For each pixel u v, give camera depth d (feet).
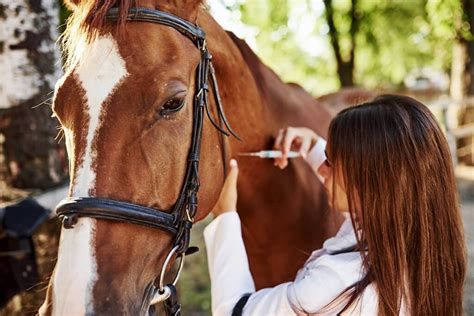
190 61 4.29
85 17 3.99
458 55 30.27
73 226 3.72
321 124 7.37
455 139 27.91
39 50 6.74
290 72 47.50
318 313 4.51
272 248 6.56
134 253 3.91
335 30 36.78
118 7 4.04
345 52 39.01
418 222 4.50
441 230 4.60
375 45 41.04
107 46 3.94
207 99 4.64
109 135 3.83
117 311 3.66
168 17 4.21
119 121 3.85
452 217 4.67
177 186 4.21
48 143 6.86
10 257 6.14
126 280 3.82
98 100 3.85
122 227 3.84
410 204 4.48
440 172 4.62
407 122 4.56
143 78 3.91
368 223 4.49
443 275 4.62
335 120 4.86
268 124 6.15
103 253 3.71
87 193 3.75
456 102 27.25
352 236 4.76
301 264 6.65
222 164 5.00
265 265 6.70
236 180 5.65
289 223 6.46
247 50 6.15
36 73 6.72
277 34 38.06
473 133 29.35
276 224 6.43
